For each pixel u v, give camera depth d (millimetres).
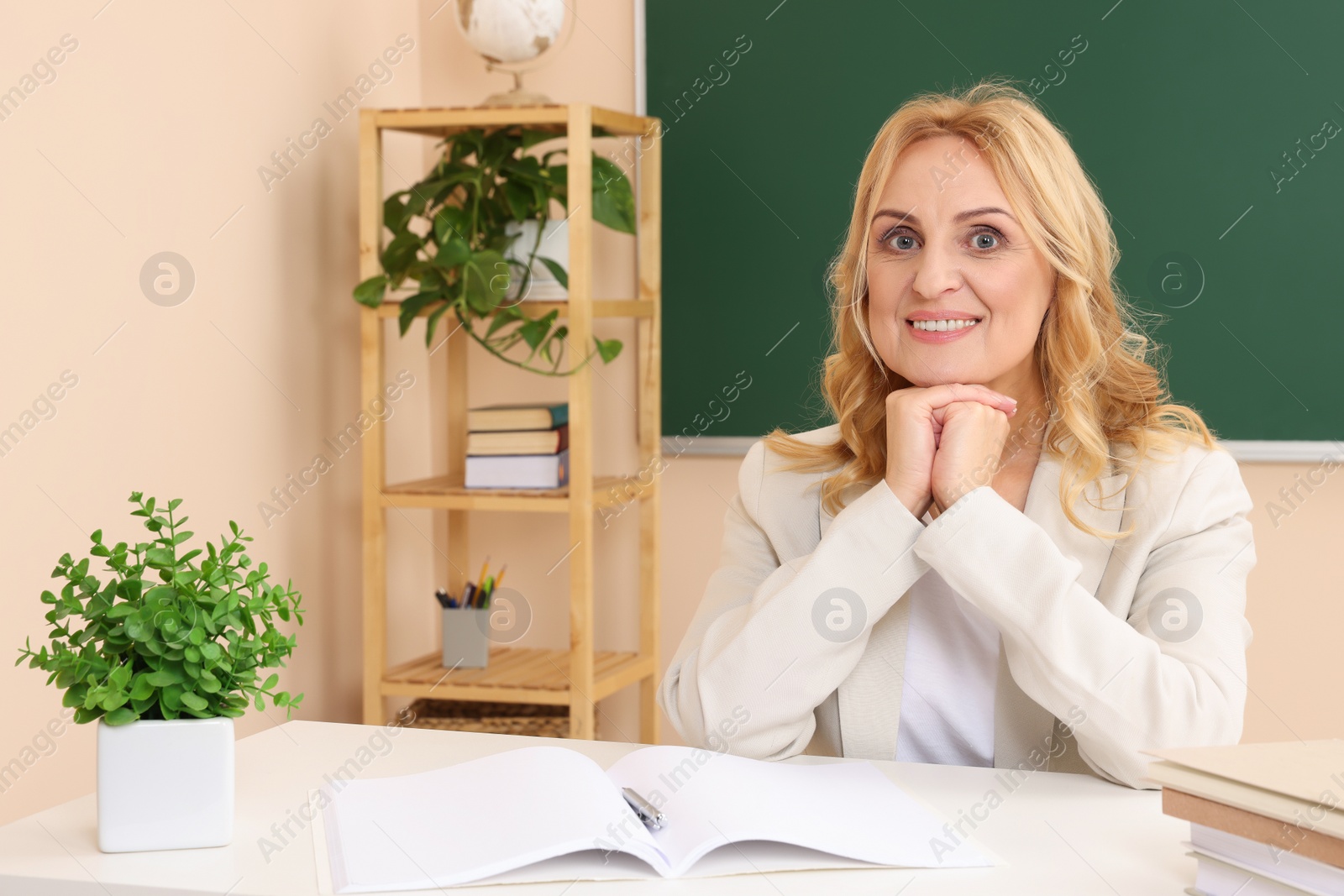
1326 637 2316
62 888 831
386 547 2672
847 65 2535
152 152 2002
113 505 1916
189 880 824
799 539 1410
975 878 832
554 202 2660
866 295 1374
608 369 2750
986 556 1128
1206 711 1063
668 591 2719
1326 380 2289
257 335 2285
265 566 958
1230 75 2311
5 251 1710
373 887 798
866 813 941
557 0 2381
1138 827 943
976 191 1255
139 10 1966
